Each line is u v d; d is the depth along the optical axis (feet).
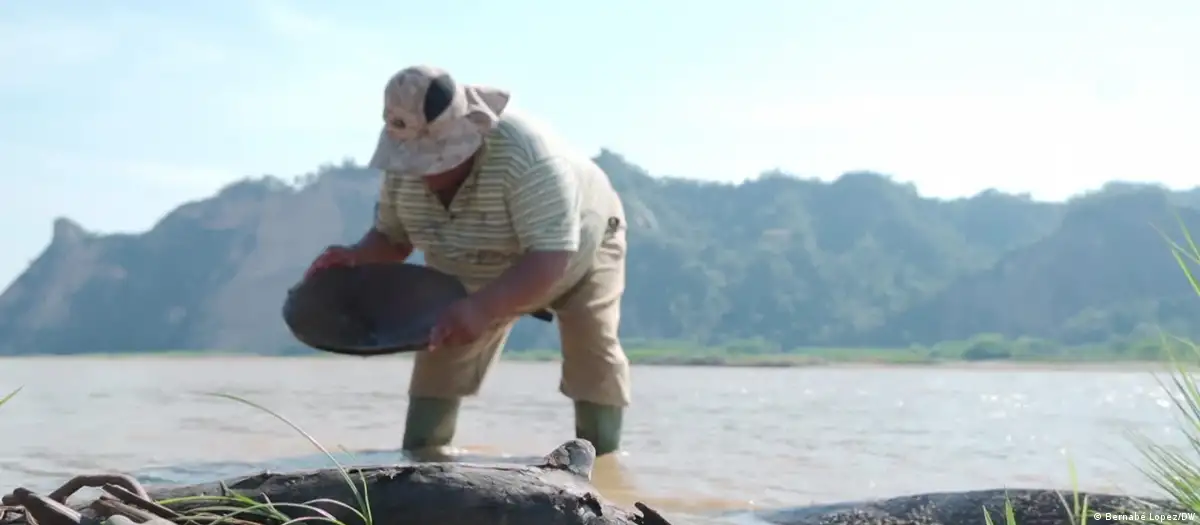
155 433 20.97
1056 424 24.85
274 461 16.94
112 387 36.42
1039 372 56.03
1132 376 49.06
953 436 22.41
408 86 15.07
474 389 18.04
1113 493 13.02
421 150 15.34
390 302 15.14
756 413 27.71
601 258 17.49
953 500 13.03
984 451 19.92
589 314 17.47
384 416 24.63
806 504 14.01
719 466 17.58
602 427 17.90
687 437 21.72
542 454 17.98
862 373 55.06
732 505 14.17
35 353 129.39
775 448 20.10
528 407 27.37
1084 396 34.83
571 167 16.22
